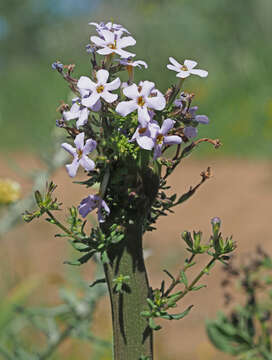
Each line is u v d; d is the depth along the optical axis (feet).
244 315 1.57
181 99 0.95
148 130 0.89
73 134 0.93
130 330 0.96
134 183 0.92
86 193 4.41
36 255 3.19
